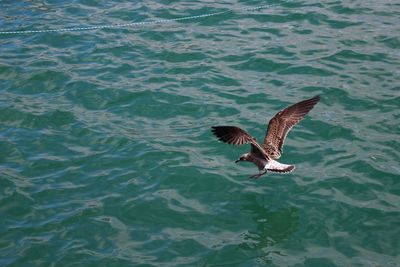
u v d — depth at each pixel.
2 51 22.12
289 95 18.70
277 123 10.13
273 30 22.69
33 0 26.12
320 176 15.34
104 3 25.75
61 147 17.00
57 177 15.81
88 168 16.09
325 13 23.70
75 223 14.17
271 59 20.70
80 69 20.84
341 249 13.12
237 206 14.52
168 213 14.36
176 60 21.03
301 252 13.09
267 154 9.86
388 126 17.09
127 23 23.81
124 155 16.50
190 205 14.61
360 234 13.50
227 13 24.17
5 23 24.14
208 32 22.83
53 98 19.33
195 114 18.17
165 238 13.60
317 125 17.31
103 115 18.39
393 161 15.71
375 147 16.28
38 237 13.80
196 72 20.25
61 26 23.75
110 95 19.28
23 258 13.19
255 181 15.33
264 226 13.85
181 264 12.82
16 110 18.66
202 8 24.67
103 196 15.05
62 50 22.16
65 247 13.45
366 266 12.58
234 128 9.05
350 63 20.27
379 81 19.17
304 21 23.20
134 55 21.53
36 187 15.45
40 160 16.50
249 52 21.20
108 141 17.12
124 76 20.30
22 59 21.56
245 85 19.38
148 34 22.92
